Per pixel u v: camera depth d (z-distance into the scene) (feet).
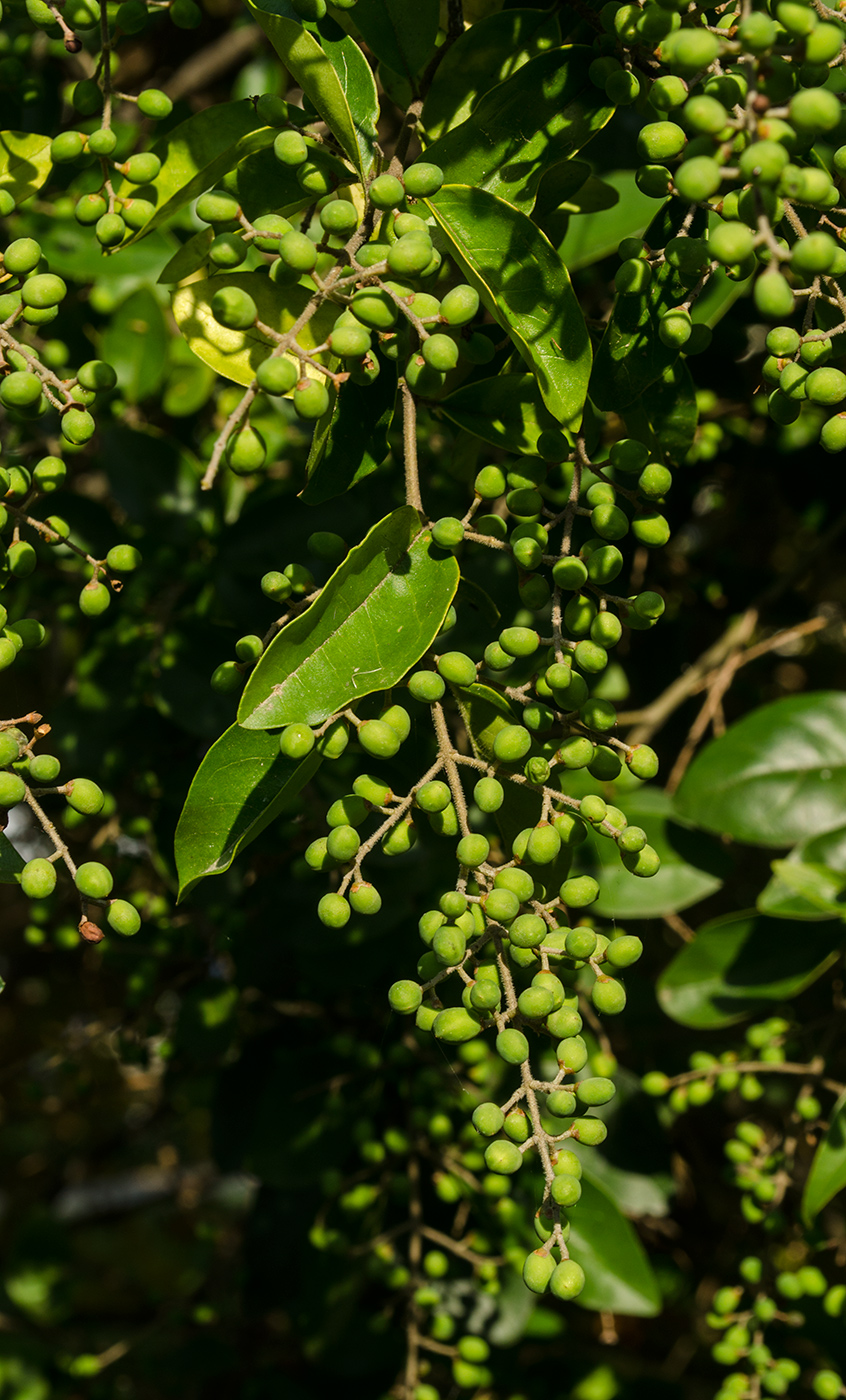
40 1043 4.75
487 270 2.05
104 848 2.64
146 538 2.62
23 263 2.07
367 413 2.08
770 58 1.93
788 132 1.93
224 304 1.97
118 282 2.68
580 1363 3.09
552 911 2.06
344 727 2.01
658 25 2.01
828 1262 3.21
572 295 2.05
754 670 3.35
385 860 2.48
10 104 2.42
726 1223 3.25
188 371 2.78
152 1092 4.43
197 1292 3.65
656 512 2.08
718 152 1.93
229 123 2.15
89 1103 4.38
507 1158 1.96
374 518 2.55
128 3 2.18
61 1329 3.88
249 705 1.98
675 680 3.03
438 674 2.04
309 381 1.97
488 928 2.02
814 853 2.54
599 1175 2.67
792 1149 2.57
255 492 2.60
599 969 2.00
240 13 3.48
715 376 2.78
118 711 2.62
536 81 2.11
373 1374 3.00
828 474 3.05
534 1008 1.96
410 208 2.09
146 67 3.54
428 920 2.01
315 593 2.09
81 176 2.58
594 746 2.03
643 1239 3.22
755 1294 2.61
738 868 3.38
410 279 2.00
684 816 2.57
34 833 2.82
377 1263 2.60
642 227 2.44
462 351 2.11
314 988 2.64
